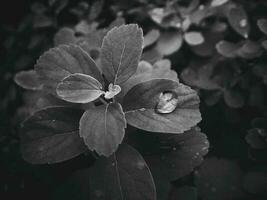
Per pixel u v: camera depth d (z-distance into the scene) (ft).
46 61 0.34
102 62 0.33
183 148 0.36
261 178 0.47
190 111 0.32
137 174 0.32
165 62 0.48
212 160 0.49
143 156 0.36
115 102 0.32
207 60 0.57
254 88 0.51
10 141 0.56
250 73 0.52
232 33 0.57
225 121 0.54
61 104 0.38
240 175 0.48
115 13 0.62
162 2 0.60
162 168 0.36
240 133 0.53
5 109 0.68
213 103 0.52
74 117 0.35
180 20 0.56
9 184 0.49
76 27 0.58
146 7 0.60
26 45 0.71
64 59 0.34
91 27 0.57
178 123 0.31
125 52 0.33
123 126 0.30
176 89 0.33
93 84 0.33
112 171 0.33
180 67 0.59
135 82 0.35
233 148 0.52
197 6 0.59
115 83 0.33
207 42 0.56
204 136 0.36
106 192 0.32
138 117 0.32
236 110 0.53
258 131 0.44
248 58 0.50
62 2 0.64
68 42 0.46
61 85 0.32
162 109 0.32
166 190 0.36
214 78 0.53
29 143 0.34
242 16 0.50
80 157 0.43
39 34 0.67
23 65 0.68
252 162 0.50
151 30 0.55
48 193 0.48
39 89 0.46
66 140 0.34
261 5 0.56
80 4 0.64
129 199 0.32
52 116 0.34
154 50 0.52
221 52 0.50
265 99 0.51
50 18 0.66
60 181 0.46
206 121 0.54
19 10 0.80
